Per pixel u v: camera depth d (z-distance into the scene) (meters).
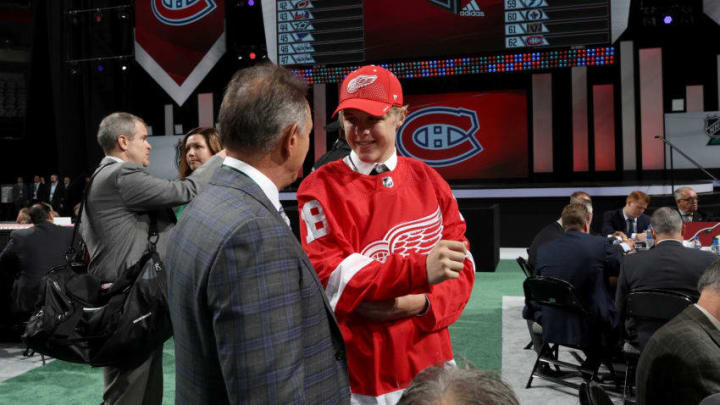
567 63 9.78
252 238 0.95
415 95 12.59
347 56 10.32
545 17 9.53
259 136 1.05
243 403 0.92
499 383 0.64
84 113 14.11
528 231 9.70
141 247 2.25
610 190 9.29
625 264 3.12
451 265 1.16
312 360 1.05
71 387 3.62
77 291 2.06
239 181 1.05
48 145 15.47
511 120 12.33
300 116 1.09
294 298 0.98
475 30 9.89
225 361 0.93
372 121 1.32
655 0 11.53
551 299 3.34
